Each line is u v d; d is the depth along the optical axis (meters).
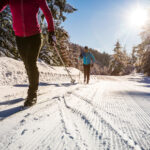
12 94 2.88
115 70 50.81
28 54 1.98
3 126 1.28
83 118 1.48
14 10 1.89
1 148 0.94
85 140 1.03
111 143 0.99
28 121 1.38
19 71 5.23
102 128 1.25
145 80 18.28
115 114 1.67
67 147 0.94
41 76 6.08
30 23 1.90
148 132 1.19
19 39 1.98
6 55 7.88
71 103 2.08
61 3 11.73
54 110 1.73
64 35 13.95
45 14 2.02
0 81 4.21
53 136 1.09
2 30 7.95
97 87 4.58
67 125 1.29
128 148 0.94
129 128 1.27
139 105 2.21
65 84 4.77
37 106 1.92
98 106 2.01
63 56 21.70
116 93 3.43
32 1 1.88
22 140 1.04
